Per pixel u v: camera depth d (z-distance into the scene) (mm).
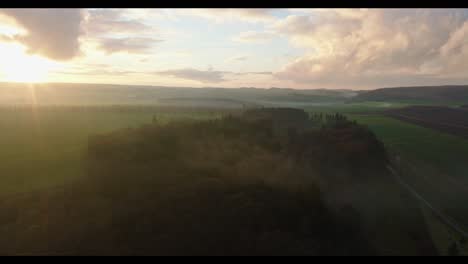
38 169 51344
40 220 35375
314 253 35531
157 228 34219
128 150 53312
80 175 48156
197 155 57594
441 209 55812
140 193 40188
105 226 34062
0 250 30906
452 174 74438
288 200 42656
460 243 44438
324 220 41750
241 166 54500
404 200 58406
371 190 61812
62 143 70562
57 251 30734
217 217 36719
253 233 35688
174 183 43188
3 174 48875
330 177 62938
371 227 47031
